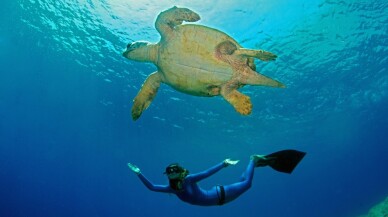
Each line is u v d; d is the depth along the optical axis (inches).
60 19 650.8
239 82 168.7
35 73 940.6
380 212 633.6
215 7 555.8
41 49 799.1
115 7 577.0
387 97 1165.1
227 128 1228.5
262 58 158.6
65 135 1482.5
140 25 615.2
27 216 2837.1
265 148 1588.3
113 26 633.6
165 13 149.1
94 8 591.5
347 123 1396.4
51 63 860.6
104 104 1064.2
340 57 794.8
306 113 1146.0
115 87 926.4
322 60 791.7
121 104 1033.5
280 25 617.9
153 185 205.0
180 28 154.3
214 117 1098.7
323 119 1267.2
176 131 1244.5
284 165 215.8
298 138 1498.5
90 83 932.6
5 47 834.2
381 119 1445.6
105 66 820.0
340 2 581.3
